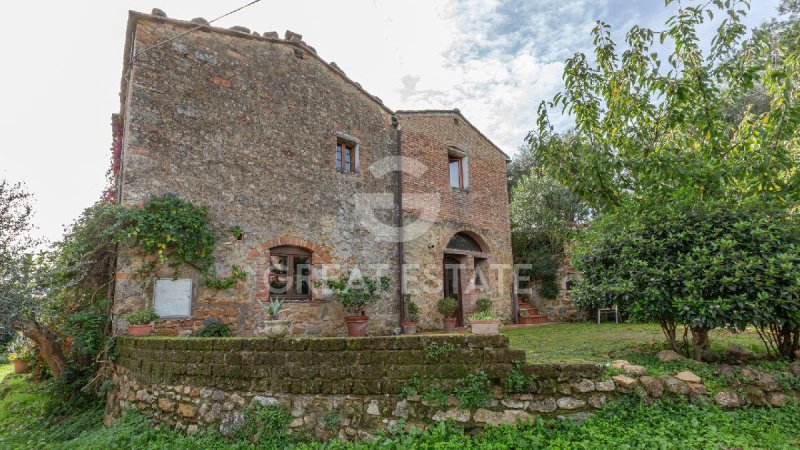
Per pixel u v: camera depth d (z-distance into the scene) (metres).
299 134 8.45
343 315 8.54
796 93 5.05
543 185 13.70
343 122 9.29
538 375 3.77
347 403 3.82
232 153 7.43
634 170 5.15
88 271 6.16
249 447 3.78
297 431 3.83
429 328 9.93
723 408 3.73
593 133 5.64
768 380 3.87
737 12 4.76
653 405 3.71
